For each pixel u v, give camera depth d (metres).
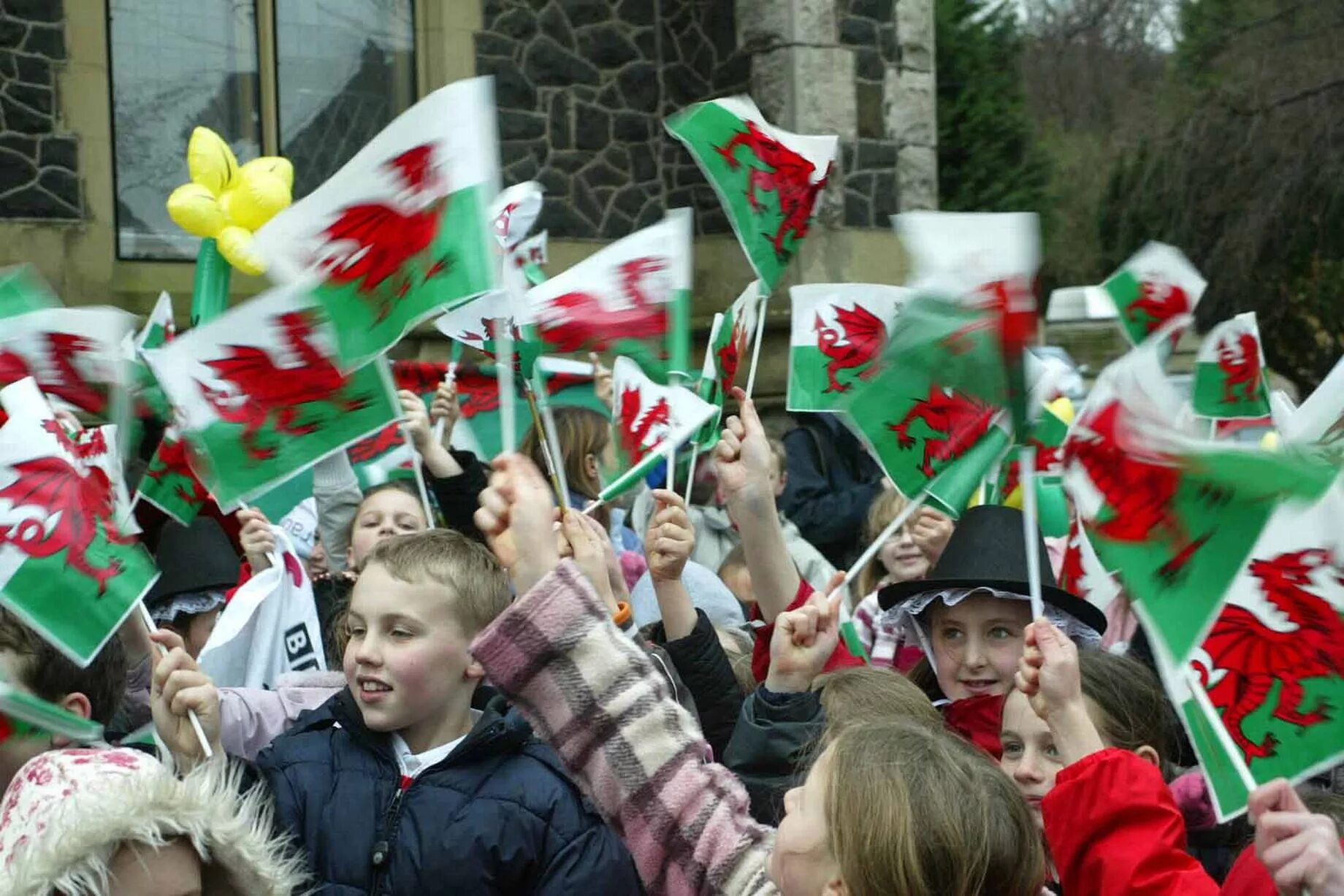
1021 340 2.51
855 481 6.93
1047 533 4.57
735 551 5.34
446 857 2.64
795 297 3.59
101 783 2.03
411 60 9.81
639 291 3.49
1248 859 2.44
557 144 10.08
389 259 2.67
